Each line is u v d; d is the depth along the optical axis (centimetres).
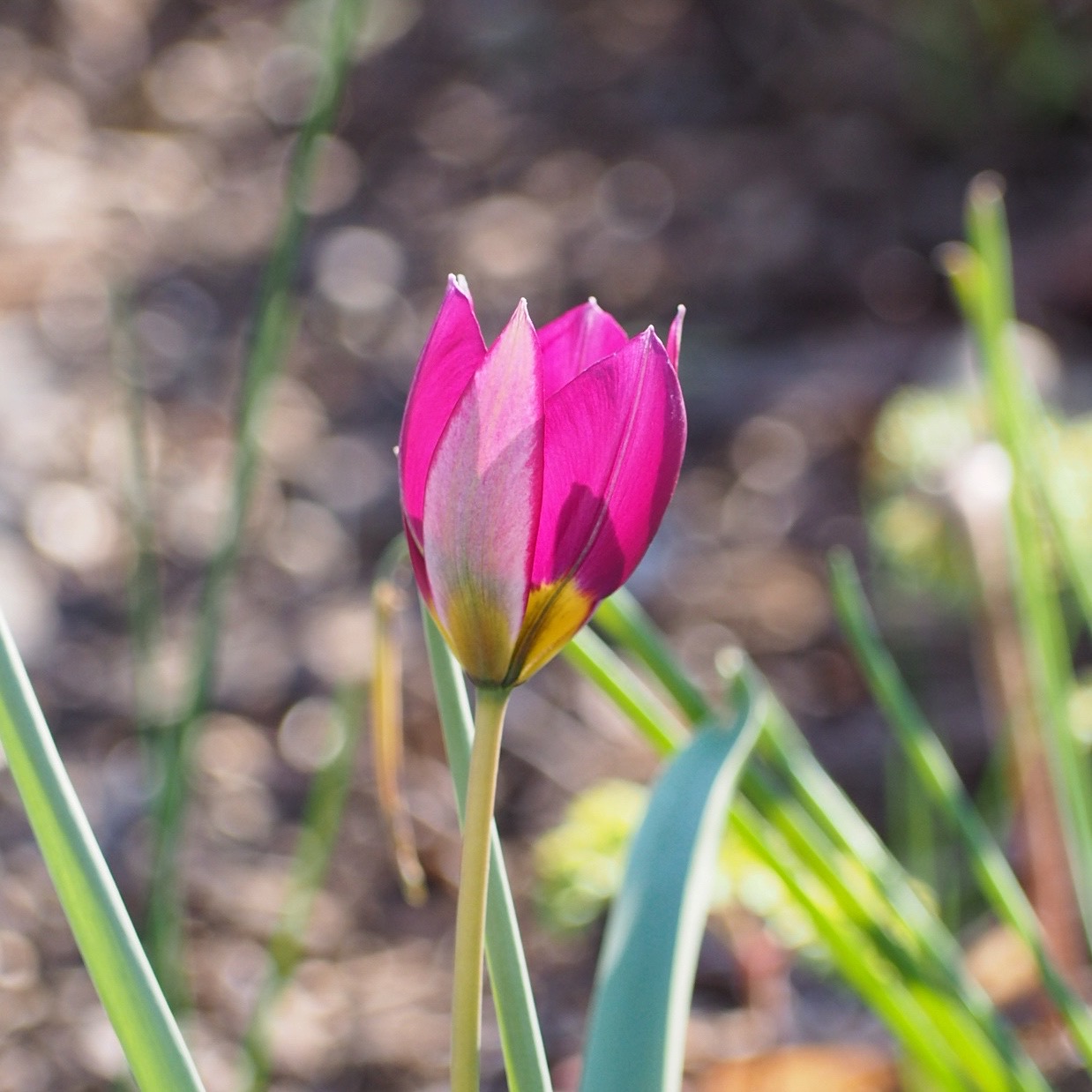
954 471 76
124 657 167
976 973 93
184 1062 62
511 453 60
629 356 60
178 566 183
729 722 68
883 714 158
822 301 249
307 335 238
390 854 141
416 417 61
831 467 207
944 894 120
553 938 111
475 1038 61
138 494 92
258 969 125
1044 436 77
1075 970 83
